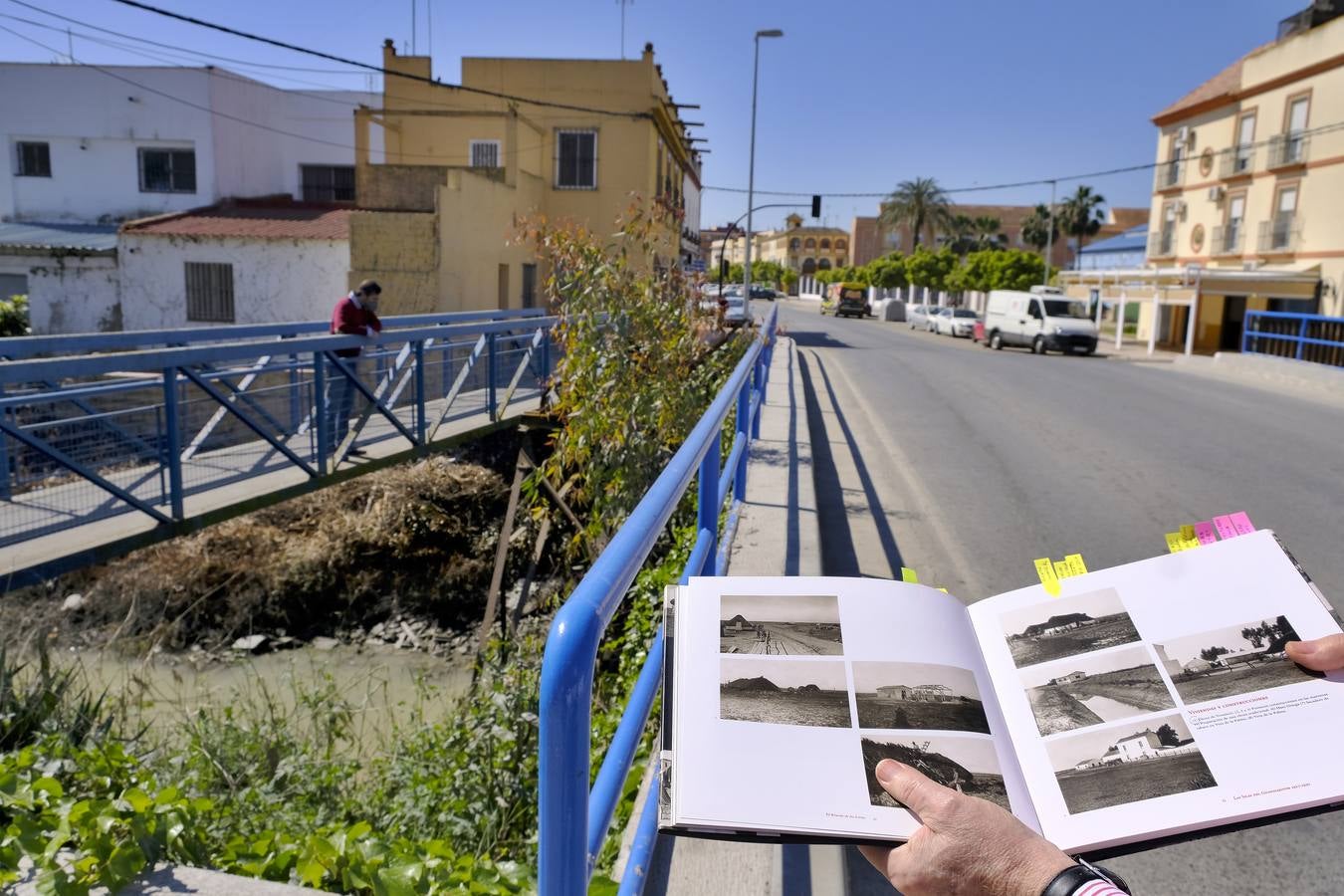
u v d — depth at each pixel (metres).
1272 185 31.56
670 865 2.40
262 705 6.79
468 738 4.67
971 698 1.30
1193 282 31.36
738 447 5.39
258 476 7.30
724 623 1.37
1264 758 1.19
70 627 8.20
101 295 20.02
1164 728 1.24
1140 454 10.05
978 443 10.58
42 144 24.02
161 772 4.14
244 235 19.28
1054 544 6.48
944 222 82.25
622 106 24.53
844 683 1.29
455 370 10.27
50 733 3.63
